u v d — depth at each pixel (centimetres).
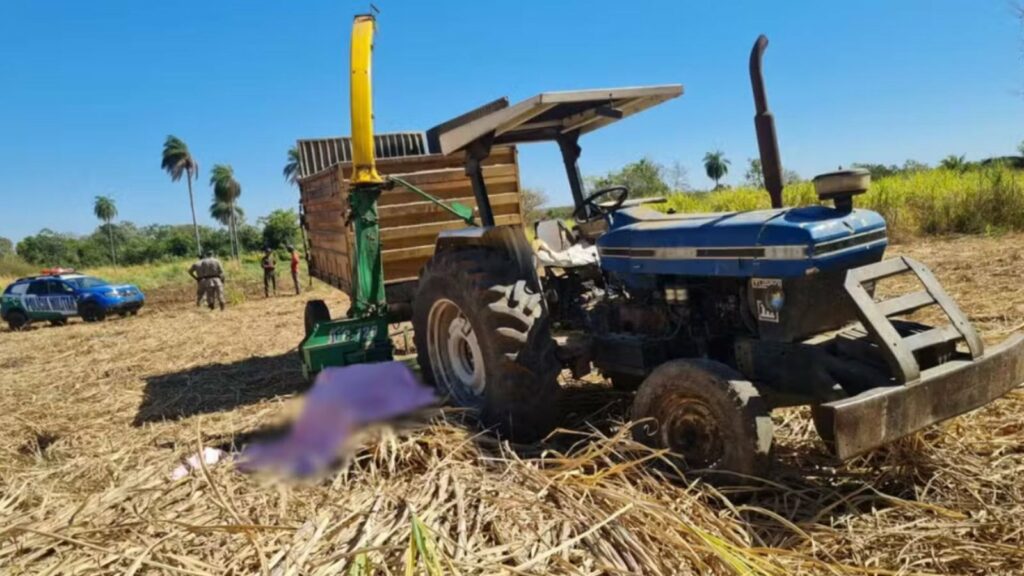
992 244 1083
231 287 2345
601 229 415
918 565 228
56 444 442
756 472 267
